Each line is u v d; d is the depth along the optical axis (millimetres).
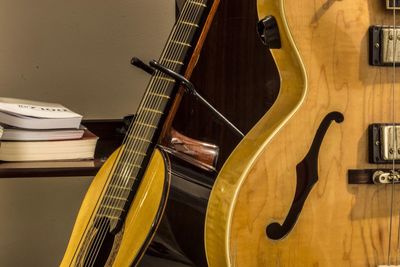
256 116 1137
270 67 1123
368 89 929
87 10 1258
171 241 943
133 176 970
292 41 908
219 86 1146
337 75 919
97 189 989
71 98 1268
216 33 1136
